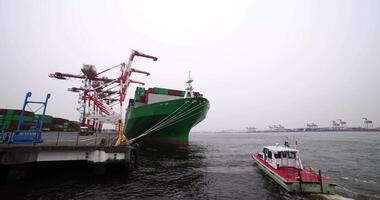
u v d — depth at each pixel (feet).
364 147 169.17
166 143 132.57
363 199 44.65
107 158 52.54
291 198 42.16
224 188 50.70
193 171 69.31
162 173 65.36
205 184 54.13
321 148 162.40
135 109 141.79
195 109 115.55
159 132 131.03
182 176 62.08
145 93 149.59
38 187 46.55
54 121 178.09
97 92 165.37
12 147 46.55
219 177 61.67
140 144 144.97
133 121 147.54
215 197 44.45
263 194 45.68
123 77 124.88
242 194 46.24
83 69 137.59
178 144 130.52
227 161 91.25
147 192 46.34
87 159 52.29
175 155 103.30
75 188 46.60
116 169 54.70
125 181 52.95
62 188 46.37
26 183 48.91
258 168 74.84
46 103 58.54
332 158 106.32
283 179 46.21
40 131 57.06
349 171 74.33
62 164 61.77
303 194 43.65
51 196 41.50
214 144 210.59
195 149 144.77
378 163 90.99
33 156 48.03
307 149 155.02
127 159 53.57
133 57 122.83
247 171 70.03
